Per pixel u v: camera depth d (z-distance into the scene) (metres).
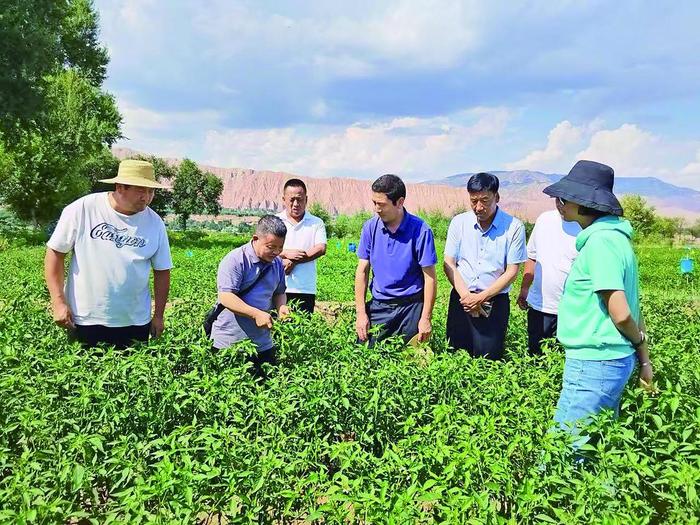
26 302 8.05
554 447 3.76
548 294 6.76
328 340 6.71
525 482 3.56
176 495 3.47
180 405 4.60
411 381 5.03
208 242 45.41
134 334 6.16
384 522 3.27
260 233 5.74
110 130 49.25
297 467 3.88
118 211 5.86
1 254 24.64
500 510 3.94
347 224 59.00
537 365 6.12
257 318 5.73
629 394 4.66
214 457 3.78
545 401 4.98
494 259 6.68
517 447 4.00
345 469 3.97
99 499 4.31
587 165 4.45
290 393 4.72
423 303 6.75
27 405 4.41
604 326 4.32
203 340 6.02
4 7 28.41
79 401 4.43
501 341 6.79
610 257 4.17
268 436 4.14
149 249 6.06
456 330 6.99
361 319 6.82
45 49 29.94
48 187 39.97
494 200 6.46
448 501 3.49
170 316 8.66
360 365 5.38
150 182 5.72
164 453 3.76
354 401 4.77
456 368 5.28
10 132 30.88
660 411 4.39
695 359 5.87
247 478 3.63
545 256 6.78
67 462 3.71
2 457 3.97
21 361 5.34
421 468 3.86
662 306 11.01
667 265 28.83
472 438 3.88
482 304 6.66
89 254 5.80
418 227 6.57
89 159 48.59
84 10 48.97
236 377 4.95
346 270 21.83
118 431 4.51
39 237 38.06
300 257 7.51
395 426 4.76
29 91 29.19
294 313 6.86
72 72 48.00
